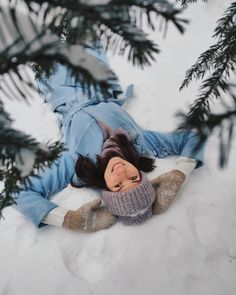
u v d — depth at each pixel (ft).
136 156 5.95
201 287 5.05
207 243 5.40
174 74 7.85
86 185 5.97
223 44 3.31
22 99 2.14
